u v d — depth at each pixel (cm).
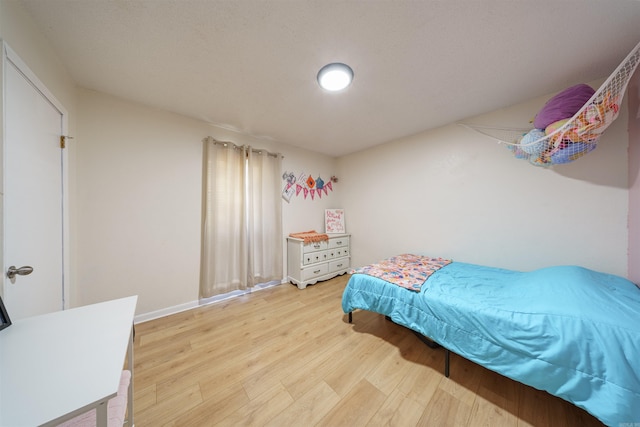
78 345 67
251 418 108
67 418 46
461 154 229
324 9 104
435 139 249
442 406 114
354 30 116
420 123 236
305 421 106
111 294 184
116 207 186
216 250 237
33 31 109
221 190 242
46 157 123
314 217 343
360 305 183
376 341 172
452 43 125
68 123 152
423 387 126
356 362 148
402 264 215
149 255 203
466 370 140
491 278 170
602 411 82
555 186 177
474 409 112
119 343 69
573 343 92
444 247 244
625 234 149
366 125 242
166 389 124
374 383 130
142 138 197
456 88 171
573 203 169
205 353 157
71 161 157
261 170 275
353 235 350
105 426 51
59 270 137
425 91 175
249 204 264
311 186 338
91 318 83
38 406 46
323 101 190
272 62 141
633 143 142
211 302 243
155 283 206
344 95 181
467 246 227
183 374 136
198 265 232
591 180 162
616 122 151
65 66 144
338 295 264
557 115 135
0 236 84
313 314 216
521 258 194
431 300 142
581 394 88
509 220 200
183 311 221
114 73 153
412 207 273
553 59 138
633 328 85
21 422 43
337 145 313
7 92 91
